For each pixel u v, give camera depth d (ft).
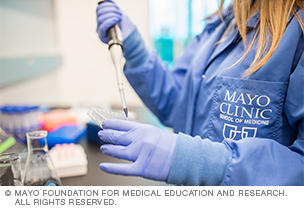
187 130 2.46
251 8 2.22
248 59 1.96
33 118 3.94
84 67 9.97
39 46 7.80
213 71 2.28
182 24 9.54
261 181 1.46
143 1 9.72
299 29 1.77
